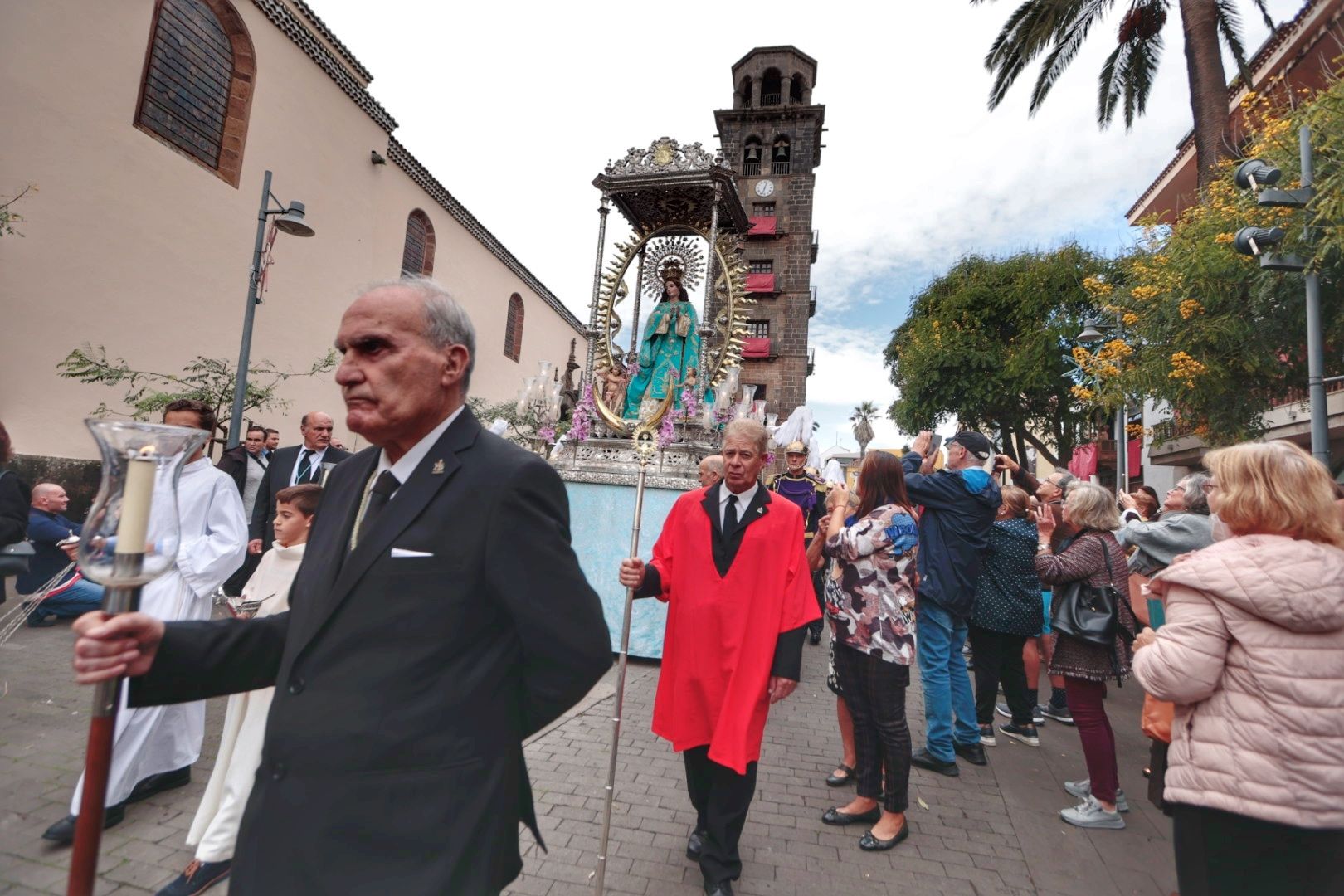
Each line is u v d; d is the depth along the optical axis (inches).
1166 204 738.8
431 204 685.3
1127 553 238.4
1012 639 201.5
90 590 234.1
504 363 855.1
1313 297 275.0
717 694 117.5
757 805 147.3
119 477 50.8
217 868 102.7
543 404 305.0
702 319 314.3
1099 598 149.5
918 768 172.6
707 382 286.2
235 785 103.3
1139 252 447.8
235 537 132.8
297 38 494.3
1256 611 72.7
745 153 1515.7
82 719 164.7
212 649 58.2
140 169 384.8
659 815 138.2
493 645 59.1
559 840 126.3
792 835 134.3
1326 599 70.6
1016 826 142.9
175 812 127.3
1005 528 193.2
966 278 915.4
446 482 60.0
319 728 53.1
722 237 319.3
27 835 116.0
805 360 1423.5
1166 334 406.3
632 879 115.2
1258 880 71.7
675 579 125.8
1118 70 575.5
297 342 514.9
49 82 336.5
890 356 1096.8
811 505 297.0
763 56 1547.7
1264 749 71.2
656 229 327.6
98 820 46.4
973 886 118.6
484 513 58.3
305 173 514.6
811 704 225.6
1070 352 811.4
